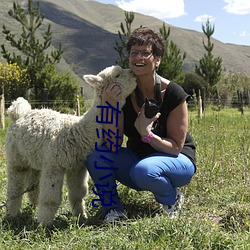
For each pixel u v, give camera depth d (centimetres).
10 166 482
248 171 561
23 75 2283
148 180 423
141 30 428
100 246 368
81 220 458
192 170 451
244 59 9875
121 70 432
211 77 2645
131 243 365
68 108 2081
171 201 446
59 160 433
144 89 438
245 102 2481
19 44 2417
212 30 2680
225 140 773
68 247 375
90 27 9325
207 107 2164
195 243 363
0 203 512
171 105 437
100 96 436
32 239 398
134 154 461
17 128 471
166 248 353
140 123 429
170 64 2316
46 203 432
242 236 374
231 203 471
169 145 434
